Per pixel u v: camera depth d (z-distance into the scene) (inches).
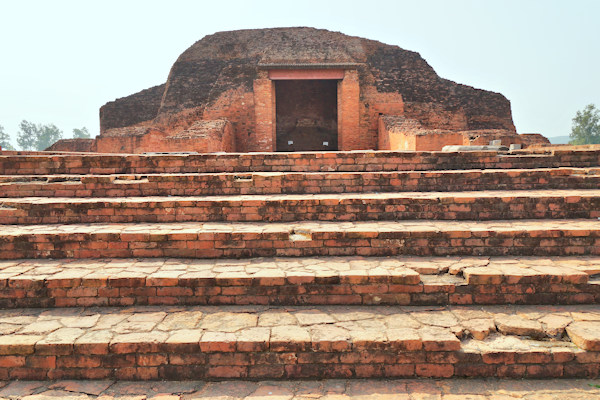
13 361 151.0
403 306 182.1
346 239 213.6
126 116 924.6
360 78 780.0
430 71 832.9
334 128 908.6
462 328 160.7
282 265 199.8
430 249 213.6
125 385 149.2
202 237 211.9
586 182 292.7
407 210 246.4
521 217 245.6
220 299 183.8
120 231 215.9
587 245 211.9
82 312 178.5
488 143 546.6
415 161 326.0
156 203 243.6
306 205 243.9
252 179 284.7
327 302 183.8
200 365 152.2
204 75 847.7
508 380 149.4
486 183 290.8
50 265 201.9
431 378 151.6
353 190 287.1
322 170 324.2
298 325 164.4
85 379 152.2
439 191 289.0
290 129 906.1
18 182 289.0
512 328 160.4
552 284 181.0
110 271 191.9
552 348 150.8
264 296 183.9
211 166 323.0
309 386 148.5
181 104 832.3
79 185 280.7
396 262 202.5
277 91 904.3
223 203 243.6
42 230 222.4
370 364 152.0
